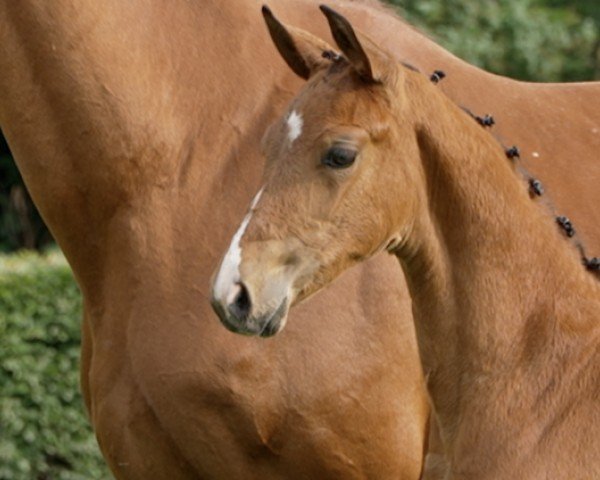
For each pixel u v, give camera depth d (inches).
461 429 301.6
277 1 351.9
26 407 684.7
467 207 299.1
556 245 306.5
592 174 356.2
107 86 327.3
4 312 680.4
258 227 278.5
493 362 299.7
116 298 329.7
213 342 319.9
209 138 332.8
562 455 289.9
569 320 300.8
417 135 294.4
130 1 332.8
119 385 328.5
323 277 284.2
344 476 332.8
